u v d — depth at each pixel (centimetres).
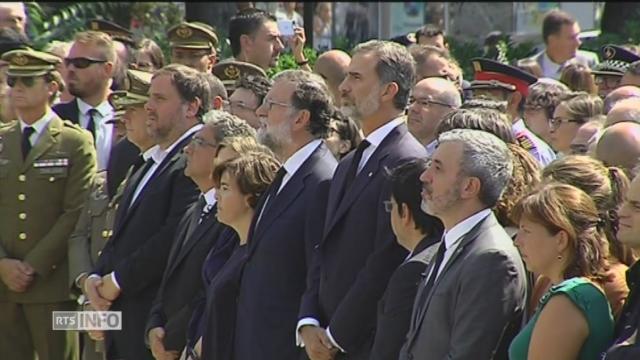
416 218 1748
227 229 2191
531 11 5747
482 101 2225
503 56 3941
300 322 1947
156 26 5100
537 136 2695
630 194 1492
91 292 2347
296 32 2969
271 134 2070
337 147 2328
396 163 1895
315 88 2061
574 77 3077
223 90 2452
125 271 2297
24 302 2631
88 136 2681
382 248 1841
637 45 3675
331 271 1930
